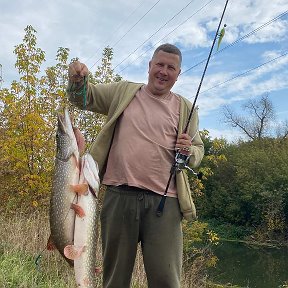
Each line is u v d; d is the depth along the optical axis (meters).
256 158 15.16
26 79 4.64
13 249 2.78
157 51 1.49
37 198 4.39
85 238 1.27
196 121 1.57
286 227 13.47
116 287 1.47
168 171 1.45
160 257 1.43
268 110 21.09
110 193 1.47
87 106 1.52
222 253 10.62
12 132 4.52
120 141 1.46
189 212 1.48
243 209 14.57
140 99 1.50
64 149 1.28
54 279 2.48
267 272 8.20
